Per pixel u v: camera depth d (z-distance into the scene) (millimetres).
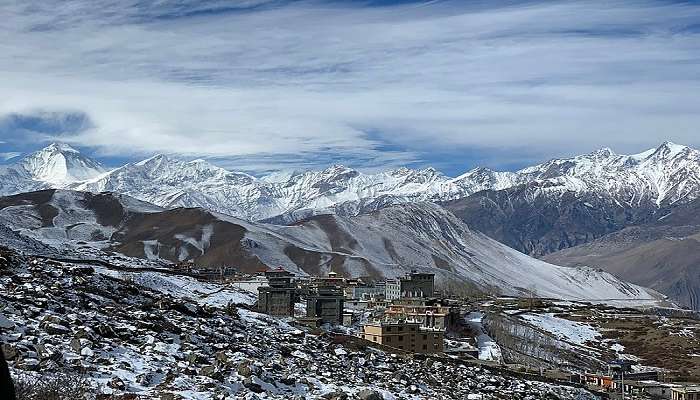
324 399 57469
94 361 53406
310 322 169625
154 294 92312
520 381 101188
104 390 47062
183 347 65688
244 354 69625
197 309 87875
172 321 75875
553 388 103750
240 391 55375
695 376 184625
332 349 87312
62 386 44188
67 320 62281
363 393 60031
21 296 65125
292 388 60625
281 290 187250
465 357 147375
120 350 58531
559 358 190000
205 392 51719
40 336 55594
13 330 55531
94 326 62562
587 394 110438
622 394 129250
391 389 69062
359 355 87500
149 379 52469
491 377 95938
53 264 88688
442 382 81188
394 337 143375
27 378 44344
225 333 78625
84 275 85250
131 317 71250
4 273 74562
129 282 96188
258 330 88062
